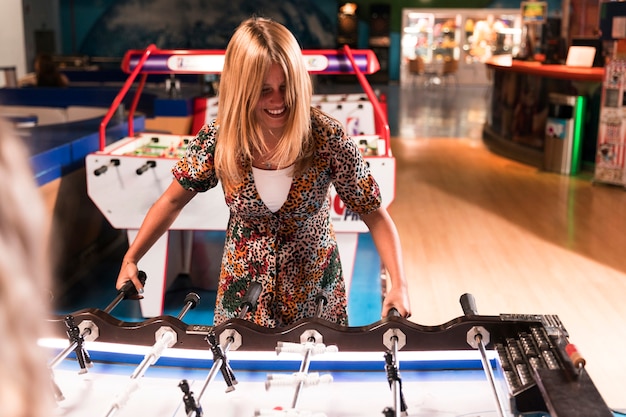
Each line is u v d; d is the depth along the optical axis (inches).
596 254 205.0
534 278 184.2
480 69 803.4
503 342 66.1
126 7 751.1
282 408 60.1
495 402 58.3
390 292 77.2
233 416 60.4
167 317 68.0
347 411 61.2
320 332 67.1
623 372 132.6
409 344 67.0
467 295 72.7
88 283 177.0
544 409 57.7
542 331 63.8
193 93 287.0
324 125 77.4
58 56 552.4
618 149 295.0
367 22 791.7
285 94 73.2
